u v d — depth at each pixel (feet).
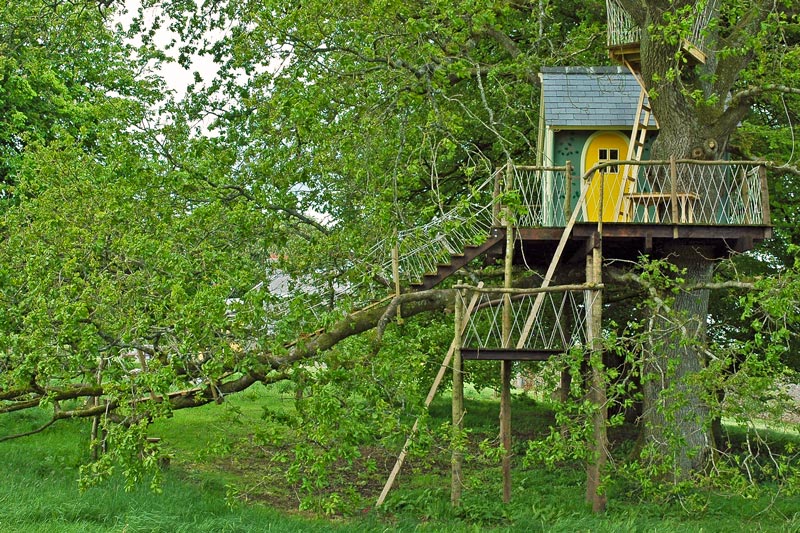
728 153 57.72
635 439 70.38
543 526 41.24
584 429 40.16
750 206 49.21
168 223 43.83
